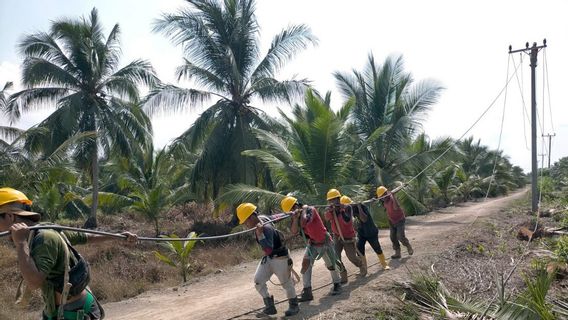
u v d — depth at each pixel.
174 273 12.41
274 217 7.33
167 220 26.22
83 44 23.39
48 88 23.47
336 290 7.87
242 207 6.82
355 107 24.78
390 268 9.55
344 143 18.33
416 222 21.39
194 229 21.97
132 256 14.20
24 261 2.98
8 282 11.58
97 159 24.28
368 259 11.14
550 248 11.45
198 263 13.32
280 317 6.91
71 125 21.77
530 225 15.03
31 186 19.08
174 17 21.44
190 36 21.91
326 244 7.70
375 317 6.68
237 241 17.17
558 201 22.16
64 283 3.14
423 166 23.41
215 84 22.41
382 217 18.91
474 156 55.66
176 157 23.31
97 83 24.45
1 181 18.06
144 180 24.84
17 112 23.08
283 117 18.64
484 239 12.72
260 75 23.27
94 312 3.44
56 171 19.09
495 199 42.12
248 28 23.17
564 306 7.14
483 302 7.25
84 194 33.38
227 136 22.47
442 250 11.16
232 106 22.86
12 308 9.12
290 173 17.80
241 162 21.56
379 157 24.16
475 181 44.97
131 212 29.17
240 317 7.12
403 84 24.62
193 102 22.02
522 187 82.06
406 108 24.44
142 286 10.95
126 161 24.92
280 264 6.76
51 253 3.12
